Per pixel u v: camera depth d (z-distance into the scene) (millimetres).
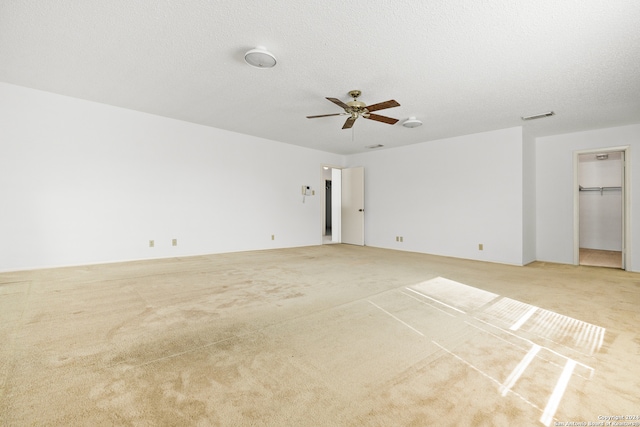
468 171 5332
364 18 2174
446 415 1267
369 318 2369
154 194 4707
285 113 4395
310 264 4570
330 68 2953
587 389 1452
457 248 5457
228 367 1636
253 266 4363
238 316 2381
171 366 1635
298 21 2227
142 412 1262
